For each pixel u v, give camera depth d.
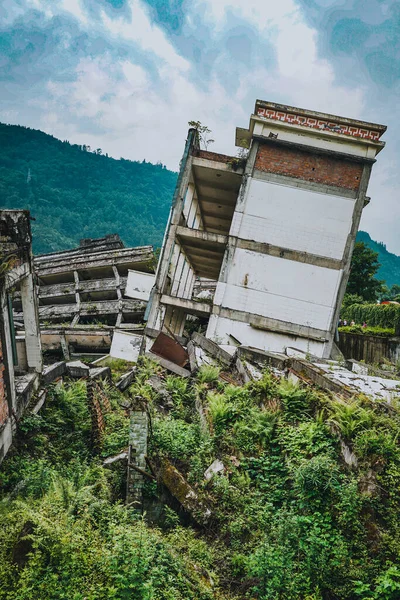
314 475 6.68
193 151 21.94
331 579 5.63
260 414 8.93
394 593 5.20
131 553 5.61
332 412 8.03
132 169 196.75
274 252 20.84
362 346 23.78
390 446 6.66
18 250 8.94
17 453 8.30
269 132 20.59
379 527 6.04
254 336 20.77
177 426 9.66
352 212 20.55
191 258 29.89
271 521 6.73
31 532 5.84
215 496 7.46
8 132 180.75
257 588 5.73
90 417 9.97
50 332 21.61
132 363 18.58
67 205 138.12
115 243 29.48
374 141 19.88
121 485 7.97
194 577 5.88
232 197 26.19
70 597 5.07
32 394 9.95
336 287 20.62
